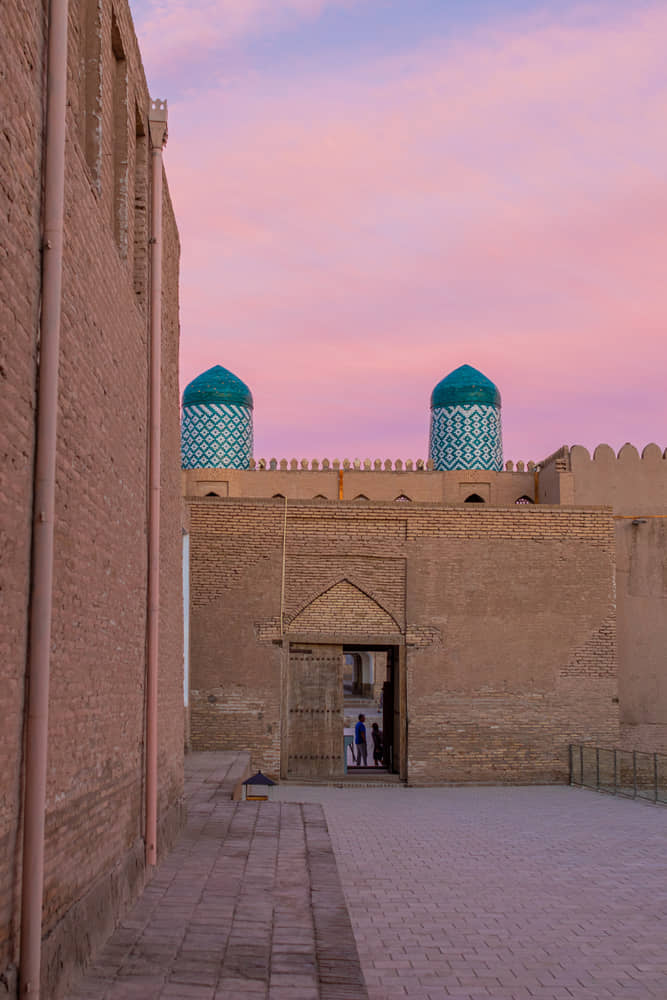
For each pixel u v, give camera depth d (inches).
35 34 146.9
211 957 184.1
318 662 558.9
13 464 137.3
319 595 561.6
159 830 272.5
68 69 168.6
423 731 554.3
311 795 503.5
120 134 231.6
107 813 199.9
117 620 212.8
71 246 169.9
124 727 220.2
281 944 195.2
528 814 433.7
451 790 535.5
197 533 558.3
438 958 202.4
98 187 196.1
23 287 141.2
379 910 244.1
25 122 141.9
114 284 211.6
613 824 402.9
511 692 563.2
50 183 150.9
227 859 281.6
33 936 138.8
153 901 226.5
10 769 135.9
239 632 554.3
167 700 296.0
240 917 215.0
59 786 161.5
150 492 256.5
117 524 213.5
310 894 240.1
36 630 144.0
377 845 340.2
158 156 264.5
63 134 154.0
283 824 349.7
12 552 136.9
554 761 561.3
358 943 213.3
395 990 180.7
